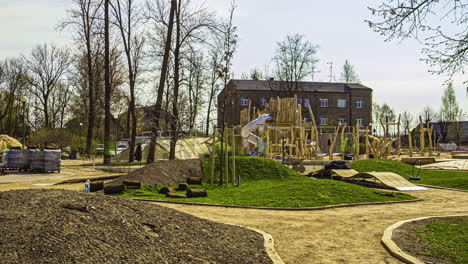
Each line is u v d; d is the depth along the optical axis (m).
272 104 37.81
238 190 17.48
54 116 68.38
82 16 34.53
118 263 5.40
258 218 10.94
